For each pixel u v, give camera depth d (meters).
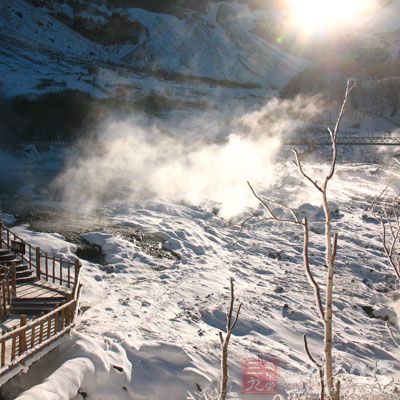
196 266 20.22
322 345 13.65
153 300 15.71
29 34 139.38
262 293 17.33
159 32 166.38
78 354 10.25
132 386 10.43
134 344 11.45
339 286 18.91
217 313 15.00
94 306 14.49
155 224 25.27
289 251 23.23
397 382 10.77
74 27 163.62
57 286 13.81
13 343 9.10
